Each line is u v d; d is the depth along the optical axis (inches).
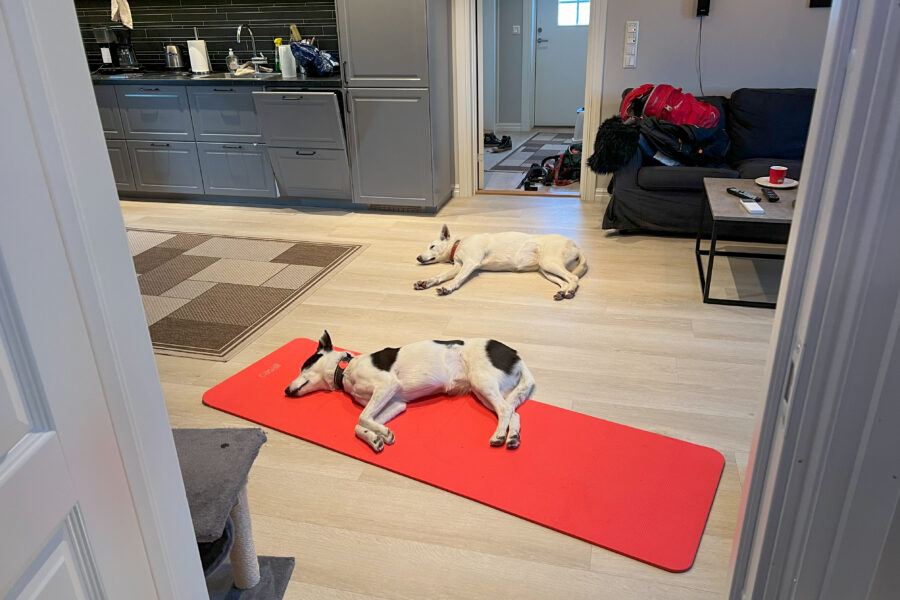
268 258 150.9
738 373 98.3
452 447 81.7
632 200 155.1
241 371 101.3
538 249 136.4
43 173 27.8
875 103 22.1
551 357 103.6
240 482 53.9
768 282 131.2
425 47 163.8
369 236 165.6
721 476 76.6
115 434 33.8
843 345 25.4
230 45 201.0
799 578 30.5
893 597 29.7
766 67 169.3
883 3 21.0
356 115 174.9
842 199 23.7
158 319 120.3
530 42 298.8
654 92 160.4
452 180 199.9
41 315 27.8
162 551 39.2
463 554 66.4
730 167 161.3
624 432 84.1
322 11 188.5
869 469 27.0
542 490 74.3
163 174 197.5
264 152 186.7
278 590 62.2
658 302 122.7
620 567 64.5
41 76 27.5
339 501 74.0
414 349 90.4
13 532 26.1
